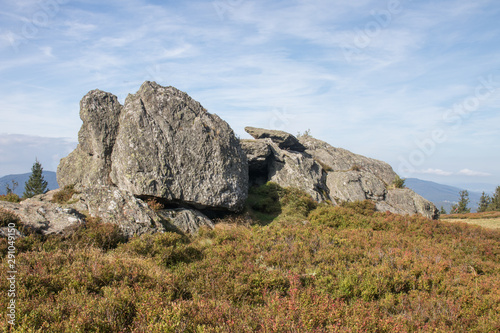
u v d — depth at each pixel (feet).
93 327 21.03
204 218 70.74
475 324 27.99
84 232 46.29
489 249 57.21
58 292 26.35
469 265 45.73
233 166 84.17
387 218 79.00
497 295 33.24
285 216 86.74
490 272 44.93
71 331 19.97
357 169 144.25
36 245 39.24
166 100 81.20
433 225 73.87
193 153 77.20
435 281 37.40
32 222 44.57
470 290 34.76
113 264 32.86
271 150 118.83
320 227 64.54
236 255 43.65
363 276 36.68
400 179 142.31
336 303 28.81
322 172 129.49
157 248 42.57
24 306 22.20
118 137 76.54
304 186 108.78
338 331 23.45
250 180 116.06
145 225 54.49
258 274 35.24
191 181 74.38
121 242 48.19
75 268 30.91
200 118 83.56
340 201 115.14
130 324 22.67
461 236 67.05
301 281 35.63
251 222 80.89
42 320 21.22
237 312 26.16
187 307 25.09
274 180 110.73
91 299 24.88
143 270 32.91
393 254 46.91
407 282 36.55
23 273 27.40
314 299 29.09
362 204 110.52
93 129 84.38
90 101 85.71
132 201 58.90
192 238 58.75
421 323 27.32
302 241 50.80
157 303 24.58
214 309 25.71
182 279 33.01
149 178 69.72
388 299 32.14
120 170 72.18
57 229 45.52
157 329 20.65
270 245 48.80
